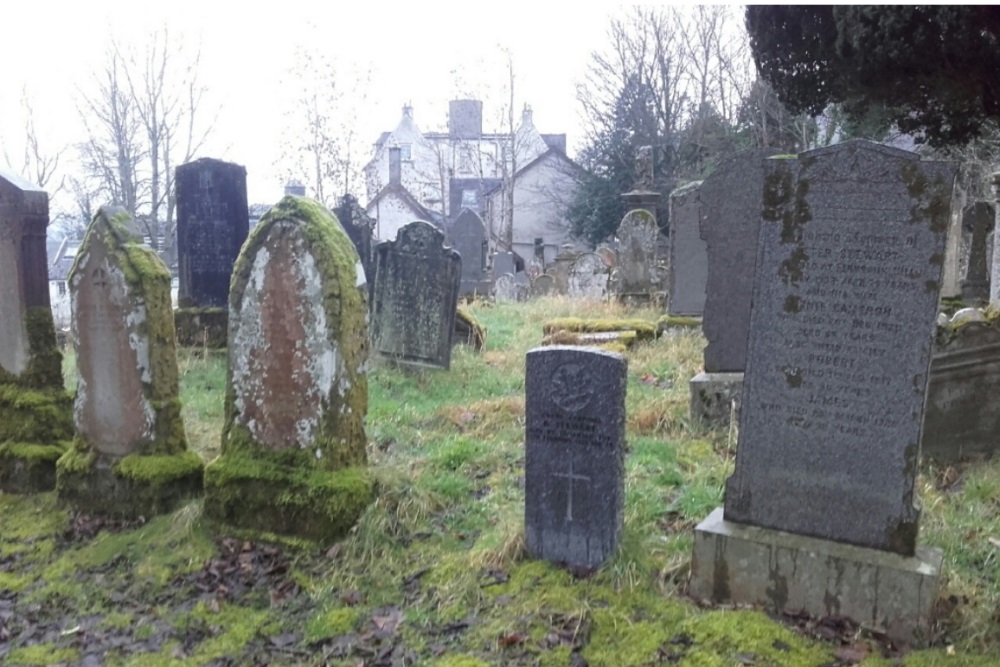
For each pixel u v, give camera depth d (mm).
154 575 4859
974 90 9086
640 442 6527
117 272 5652
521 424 7312
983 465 5992
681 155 32250
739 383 6953
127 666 3979
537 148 45156
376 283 9820
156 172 25734
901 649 3715
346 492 5023
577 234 36500
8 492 6355
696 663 3652
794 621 3965
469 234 20562
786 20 10148
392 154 41688
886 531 3910
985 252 14062
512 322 13867
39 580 4949
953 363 6098
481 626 4102
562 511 4578
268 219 5230
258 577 4777
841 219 3924
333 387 5137
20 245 6391
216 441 7027
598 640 3893
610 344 10070
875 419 3906
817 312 4004
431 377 9289
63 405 6578
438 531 5137
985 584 4223
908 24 8586
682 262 10844
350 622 4250
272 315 5227
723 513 4320
